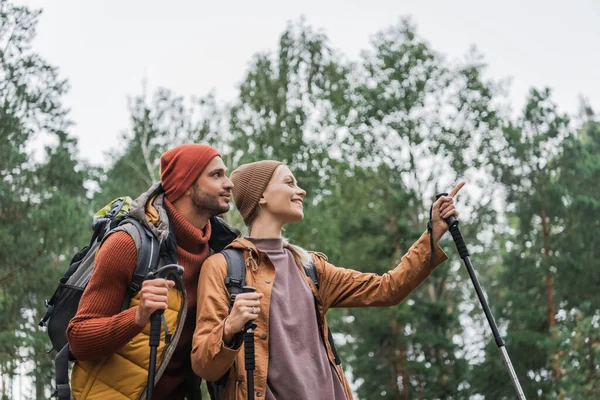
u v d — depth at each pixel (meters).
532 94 26.81
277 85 25.81
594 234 23.50
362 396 22.06
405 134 29.58
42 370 15.60
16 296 16.69
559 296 22.97
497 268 26.89
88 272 4.74
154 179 23.47
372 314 21.97
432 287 24.98
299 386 4.65
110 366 4.55
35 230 16.81
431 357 22.34
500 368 21.33
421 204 28.98
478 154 29.22
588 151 26.59
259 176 5.19
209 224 5.09
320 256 5.36
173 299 4.68
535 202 24.31
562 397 19.00
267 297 4.80
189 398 4.86
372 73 30.58
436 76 30.34
